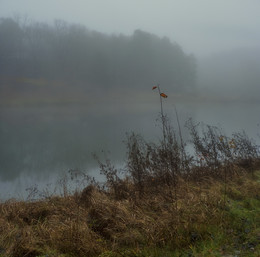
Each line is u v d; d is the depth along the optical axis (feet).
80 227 13.48
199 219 13.67
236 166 23.70
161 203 16.53
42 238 13.30
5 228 14.38
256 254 10.61
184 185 19.63
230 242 11.85
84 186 23.58
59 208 17.89
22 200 20.15
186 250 11.55
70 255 11.68
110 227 14.11
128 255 11.40
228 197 17.30
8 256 11.73
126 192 18.76
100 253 11.70
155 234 12.78
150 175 20.26
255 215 14.40
